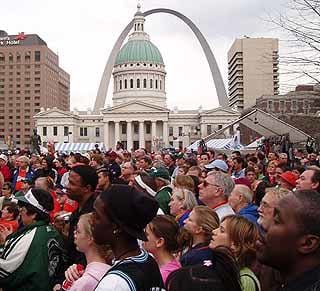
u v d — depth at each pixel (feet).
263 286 19.03
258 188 36.47
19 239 24.13
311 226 11.52
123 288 13.39
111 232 14.80
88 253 19.70
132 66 613.11
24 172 65.41
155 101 611.88
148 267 14.29
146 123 554.46
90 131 582.76
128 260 14.23
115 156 83.20
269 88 394.93
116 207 14.71
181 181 38.14
